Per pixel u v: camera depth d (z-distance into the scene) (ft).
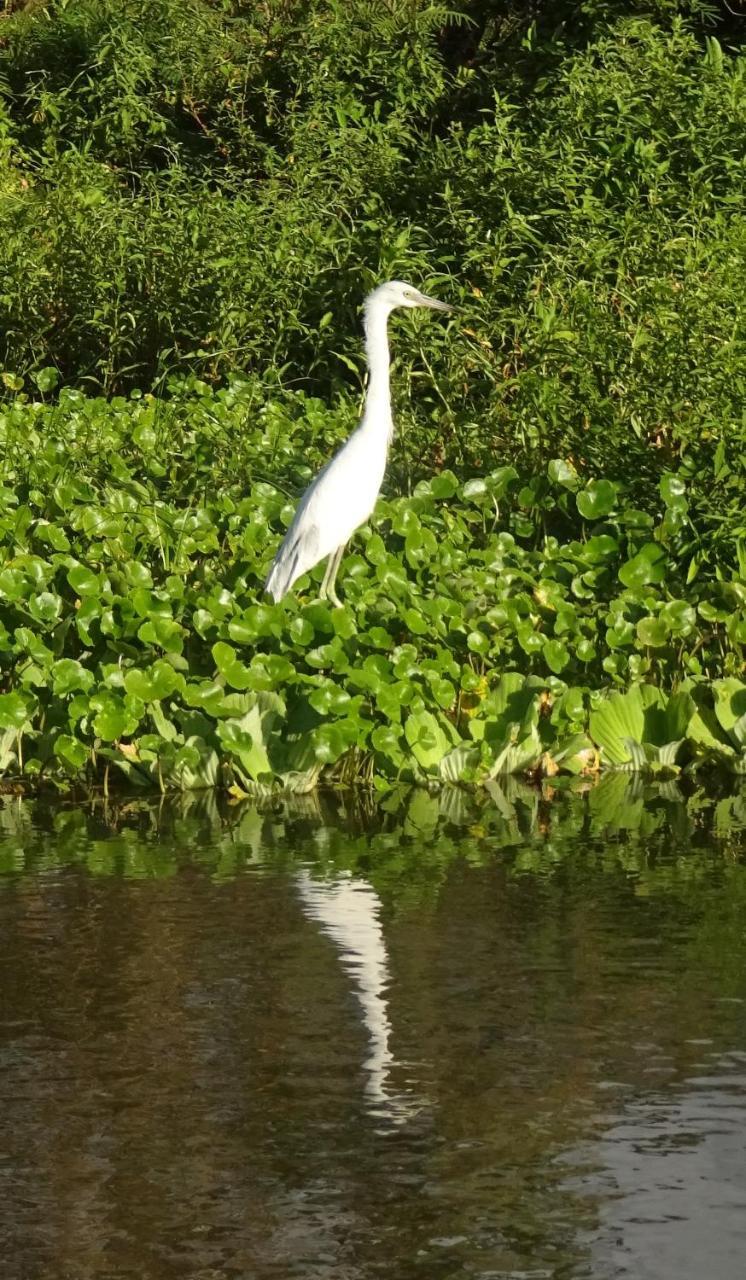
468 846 20.93
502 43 54.80
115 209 42.32
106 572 27.99
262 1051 14.47
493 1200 11.85
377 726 24.80
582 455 31.83
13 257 42.37
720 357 29.45
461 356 34.32
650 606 26.58
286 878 19.52
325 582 27.58
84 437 34.88
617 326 31.99
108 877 19.65
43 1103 13.50
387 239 38.34
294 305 39.63
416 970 16.35
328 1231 11.48
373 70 50.93
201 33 54.75
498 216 39.70
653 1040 14.52
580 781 24.66
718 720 25.41
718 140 39.73
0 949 17.10
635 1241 11.29
